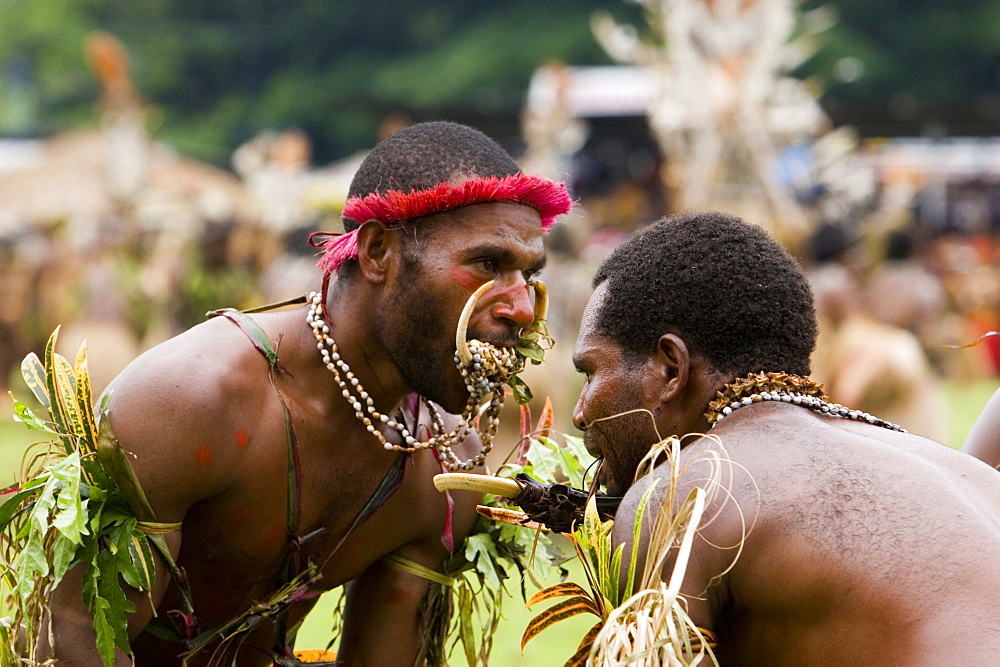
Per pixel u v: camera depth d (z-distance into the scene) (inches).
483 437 257.3
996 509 201.2
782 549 193.2
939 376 1496.1
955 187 2197.3
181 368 229.8
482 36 3595.0
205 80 4185.5
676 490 201.3
